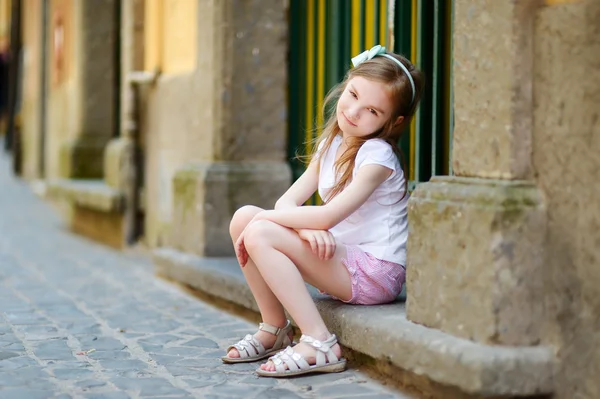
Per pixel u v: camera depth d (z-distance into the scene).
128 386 3.16
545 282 2.82
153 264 6.40
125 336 4.02
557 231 2.79
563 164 2.75
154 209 6.73
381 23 4.51
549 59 2.79
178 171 5.60
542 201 2.82
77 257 6.95
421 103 4.14
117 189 7.34
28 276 5.88
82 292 5.25
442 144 4.06
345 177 3.45
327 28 5.08
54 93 11.74
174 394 3.06
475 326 2.85
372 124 3.42
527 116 2.86
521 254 2.79
